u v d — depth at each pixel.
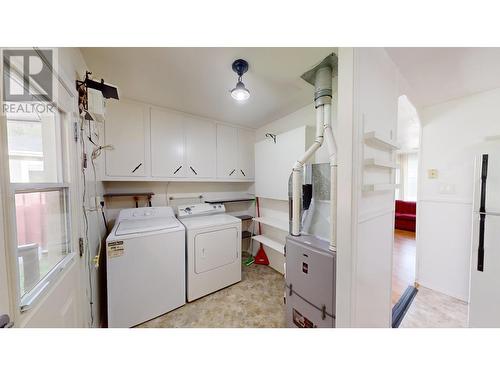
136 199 2.39
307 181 1.63
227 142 2.77
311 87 1.76
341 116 0.94
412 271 2.54
